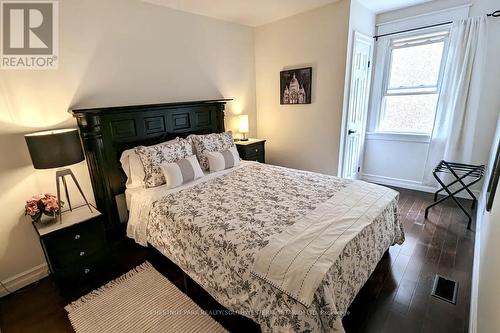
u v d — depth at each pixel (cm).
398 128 370
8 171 193
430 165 343
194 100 320
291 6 296
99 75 233
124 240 254
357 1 295
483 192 280
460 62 292
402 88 355
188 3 269
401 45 341
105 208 239
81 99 225
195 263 167
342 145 337
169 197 210
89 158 228
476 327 135
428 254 221
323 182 229
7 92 188
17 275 205
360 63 333
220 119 340
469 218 258
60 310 179
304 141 365
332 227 152
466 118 298
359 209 174
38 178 208
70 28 211
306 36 325
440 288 183
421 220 278
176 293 188
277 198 198
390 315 162
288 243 137
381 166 393
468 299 173
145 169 234
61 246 184
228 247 145
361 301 173
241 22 351
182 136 298
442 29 305
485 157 304
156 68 275
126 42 247
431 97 337
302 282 118
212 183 239
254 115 411
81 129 221
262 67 386
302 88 344
